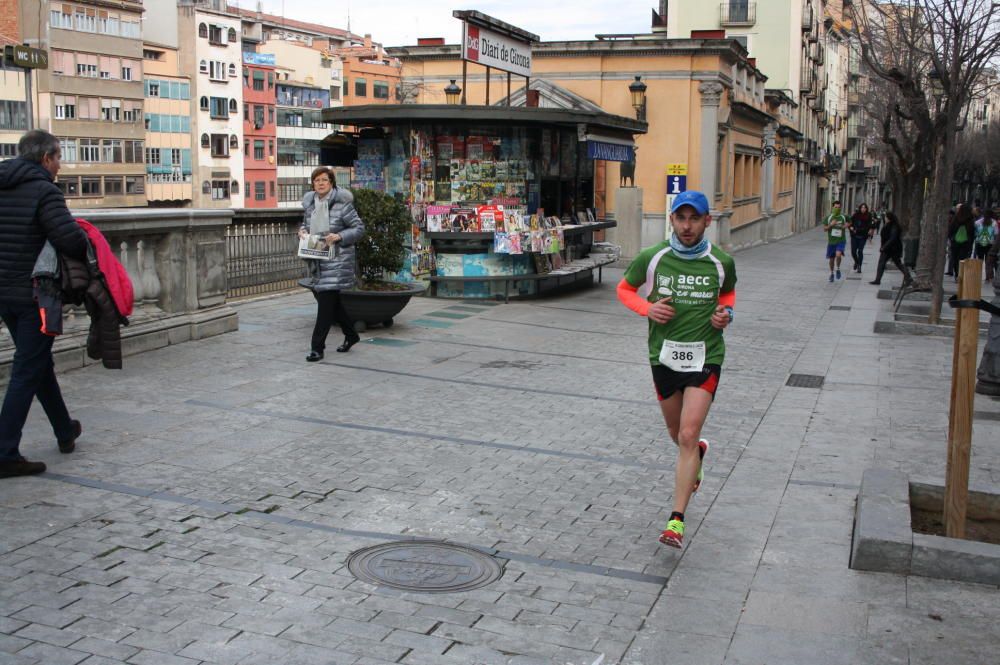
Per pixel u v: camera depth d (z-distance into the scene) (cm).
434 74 3516
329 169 966
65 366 859
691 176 3216
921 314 1504
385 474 620
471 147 1537
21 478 578
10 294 573
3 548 472
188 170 8775
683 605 439
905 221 2833
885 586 463
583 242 1842
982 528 539
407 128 1510
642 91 3052
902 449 720
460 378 934
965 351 487
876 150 4875
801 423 801
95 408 749
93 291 601
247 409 770
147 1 8400
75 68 7319
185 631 395
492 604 434
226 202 9206
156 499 554
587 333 1257
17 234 570
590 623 418
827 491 615
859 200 10000
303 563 471
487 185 1546
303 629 401
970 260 485
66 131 7294
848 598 449
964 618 429
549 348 1129
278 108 9900
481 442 706
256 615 412
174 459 630
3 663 361
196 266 1055
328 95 10706
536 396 869
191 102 8769
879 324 1347
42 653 371
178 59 8738
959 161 6875
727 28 5541
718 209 3381
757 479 641
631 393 897
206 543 491
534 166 1605
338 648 386
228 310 1109
